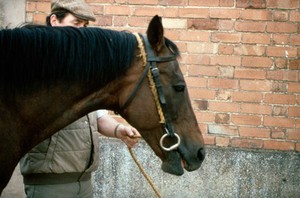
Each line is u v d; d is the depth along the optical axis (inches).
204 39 163.8
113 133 113.1
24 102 81.6
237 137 164.2
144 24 166.1
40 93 81.9
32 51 80.6
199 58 164.2
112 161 165.8
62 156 103.3
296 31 161.0
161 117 85.4
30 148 85.4
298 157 160.2
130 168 165.3
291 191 161.0
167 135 86.4
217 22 163.0
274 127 163.0
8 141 81.4
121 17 166.9
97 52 82.5
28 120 82.6
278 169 161.0
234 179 162.1
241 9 162.1
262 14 161.5
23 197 172.2
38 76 81.2
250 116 163.6
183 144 88.4
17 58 80.1
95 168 109.8
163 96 85.0
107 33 84.7
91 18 109.1
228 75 163.6
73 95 83.1
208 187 163.2
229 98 163.9
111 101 85.8
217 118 164.7
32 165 102.3
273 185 161.3
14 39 80.4
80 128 105.6
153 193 165.2
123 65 83.5
